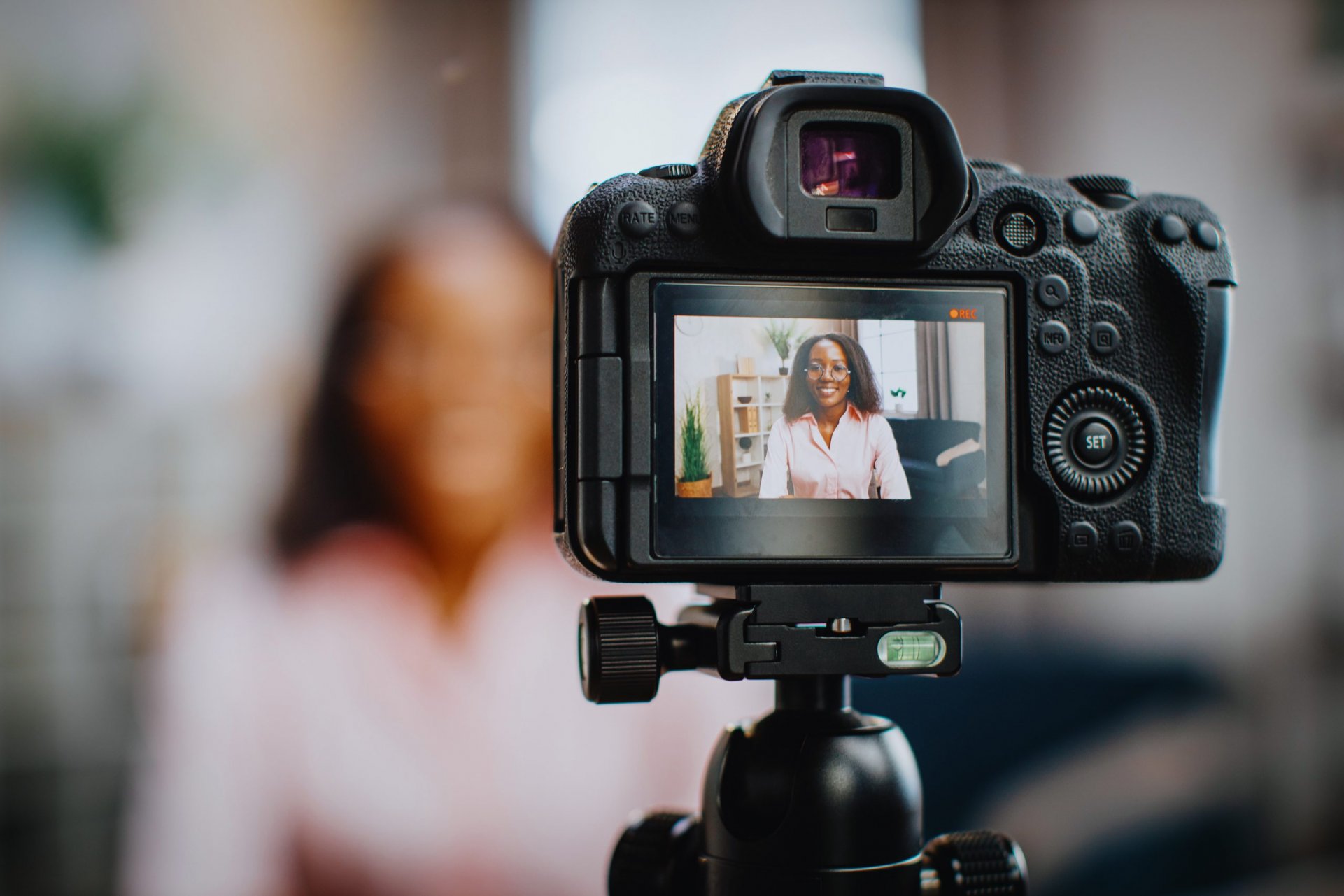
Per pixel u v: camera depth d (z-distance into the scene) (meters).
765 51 2.75
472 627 1.41
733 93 2.72
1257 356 2.80
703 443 0.58
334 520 1.43
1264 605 2.77
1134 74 2.94
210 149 2.55
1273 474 2.79
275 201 2.57
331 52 2.63
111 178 2.48
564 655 1.44
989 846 0.63
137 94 2.51
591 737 1.44
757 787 0.60
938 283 0.62
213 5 2.55
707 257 0.58
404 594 1.41
